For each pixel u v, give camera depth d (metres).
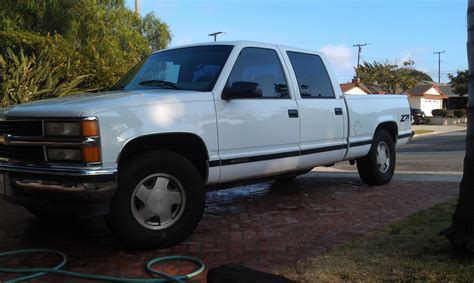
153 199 4.60
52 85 10.62
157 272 4.02
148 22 22.73
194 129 4.85
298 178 9.28
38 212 5.61
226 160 5.17
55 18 15.95
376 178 7.94
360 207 6.48
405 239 4.63
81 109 4.19
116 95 4.75
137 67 6.23
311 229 5.42
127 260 4.45
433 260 3.95
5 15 14.74
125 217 4.43
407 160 13.35
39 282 3.89
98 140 4.18
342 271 3.83
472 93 3.87
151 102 4.60
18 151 4.59
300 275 3.82
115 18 18.34
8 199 4.73
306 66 6.53
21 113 4.51
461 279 3.54
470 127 3.88
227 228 5.55
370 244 4.55
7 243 5.04
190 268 4.19
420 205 6.47
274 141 5.73
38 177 4.39
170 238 4.70
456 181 8.54
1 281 3.93
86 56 13.49
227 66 5.35
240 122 5.31
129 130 4.36
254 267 4.16
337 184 8.47
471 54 3.86
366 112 7.46
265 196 7.49
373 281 3.62
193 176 4.83
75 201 4.30
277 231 5.38
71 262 4.40
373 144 7.78
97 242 5.04
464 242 3.88
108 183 4.20
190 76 5.47
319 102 6.46
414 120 44.44
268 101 5.70
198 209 4.89
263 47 5.91
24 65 10.48
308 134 6.23
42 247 4.88
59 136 4.27
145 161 4.52
